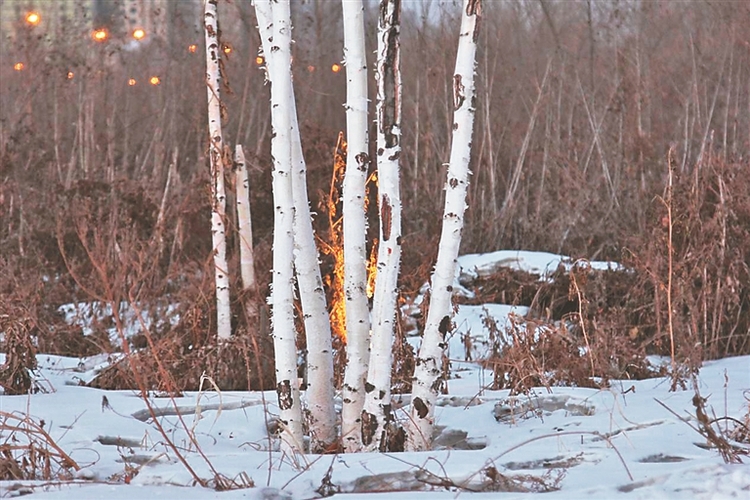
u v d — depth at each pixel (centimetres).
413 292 893
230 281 848
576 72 1485
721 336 866
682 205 897
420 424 481
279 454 466
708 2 1530
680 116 1442
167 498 375
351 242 487
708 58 1505
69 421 543
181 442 507
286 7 471
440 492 387
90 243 1043
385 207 469
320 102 1680
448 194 474
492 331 750
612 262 1049
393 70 469
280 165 471
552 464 430
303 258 498
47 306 962
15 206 1278
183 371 722
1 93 1634
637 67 1472
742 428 477
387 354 472
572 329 845
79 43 1678
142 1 1684
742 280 866
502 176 1473
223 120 792
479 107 1579
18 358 648
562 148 1502
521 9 1720
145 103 1728
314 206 1191
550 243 1294
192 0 1706
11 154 1336
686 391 605
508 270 1076
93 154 1477
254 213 1244
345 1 481
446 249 476
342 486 397
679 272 831
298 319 700
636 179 1362
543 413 577
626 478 391
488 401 606
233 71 1709
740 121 1443
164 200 1075
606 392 601
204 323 811
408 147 1518
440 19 1587
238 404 605
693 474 387
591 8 1658
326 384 501
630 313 856
